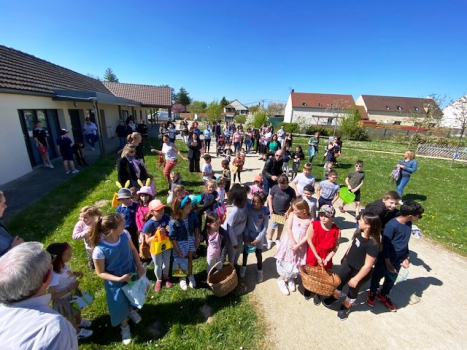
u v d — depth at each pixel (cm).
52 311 137
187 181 859
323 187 521
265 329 301
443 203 761
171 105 2631
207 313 317
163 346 267
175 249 335
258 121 3544
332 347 282
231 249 361
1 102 761
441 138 2369
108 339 273
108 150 1370
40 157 991
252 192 530
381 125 3906
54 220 526
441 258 470
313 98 5231
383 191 861
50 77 1237
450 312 342
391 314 333
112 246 245
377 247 276
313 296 355
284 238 364
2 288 120
